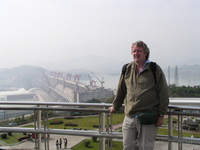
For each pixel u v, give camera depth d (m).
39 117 3.50
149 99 2.62
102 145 3.31
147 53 2.74
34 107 3.46
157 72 2.61
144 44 2.71
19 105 3.50
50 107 3.42
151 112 2.61
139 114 2.63
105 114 3.28
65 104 3.34
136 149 2.95
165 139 3.02
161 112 2.63
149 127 2.71
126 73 2.86
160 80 2.60
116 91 3.02
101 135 3.23
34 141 3.58
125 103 2.90
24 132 3.50
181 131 2.96
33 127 3.52
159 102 2.65
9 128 3.54
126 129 2.84
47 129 3.45
